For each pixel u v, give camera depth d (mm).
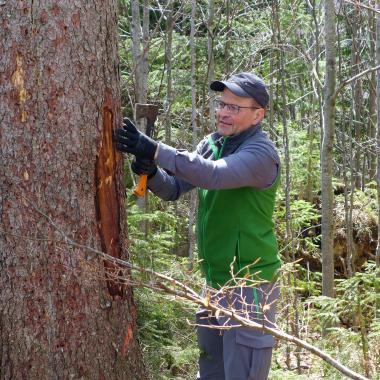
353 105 7504
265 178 3082
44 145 2660
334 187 8023
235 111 3125
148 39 6004
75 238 2727
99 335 2816
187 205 7371
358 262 7531
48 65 2641
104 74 2793
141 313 3939
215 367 3520
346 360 4078
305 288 5879
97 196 2797
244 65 7863
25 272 2695
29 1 2607
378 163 5574
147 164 3064
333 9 5180
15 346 2723
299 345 2375
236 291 3164
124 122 2830
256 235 3152
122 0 7367
